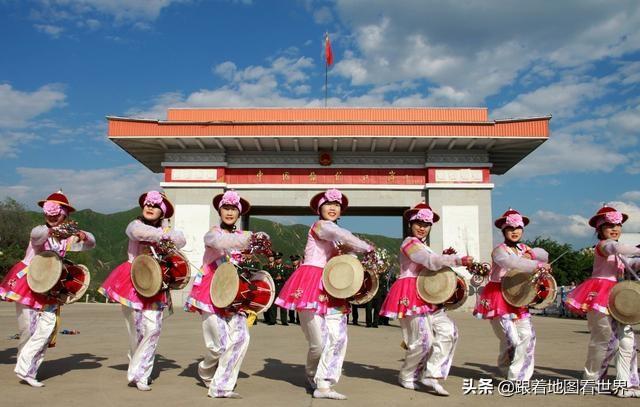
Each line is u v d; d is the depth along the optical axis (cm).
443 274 689
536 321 2177
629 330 695
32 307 695
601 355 722
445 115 2744
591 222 774
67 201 744
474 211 2756
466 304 2686
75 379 725
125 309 692
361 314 2622
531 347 757
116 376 752
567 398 649
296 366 877
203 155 2809
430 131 2616
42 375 754
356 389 689
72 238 758
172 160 2814
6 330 1340
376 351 1095
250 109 2759
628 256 739
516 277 755
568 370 878
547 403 618
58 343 1122
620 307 689
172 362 892
